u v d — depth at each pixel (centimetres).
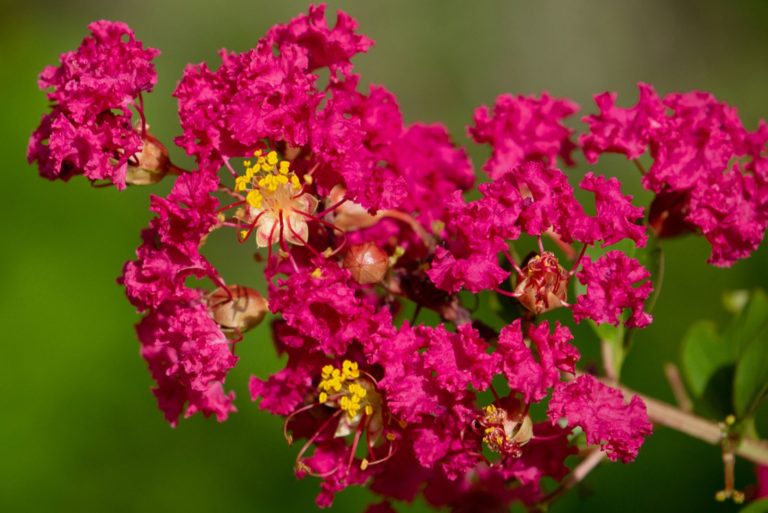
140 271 44
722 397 51
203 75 45
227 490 74
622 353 48
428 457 44
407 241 46
